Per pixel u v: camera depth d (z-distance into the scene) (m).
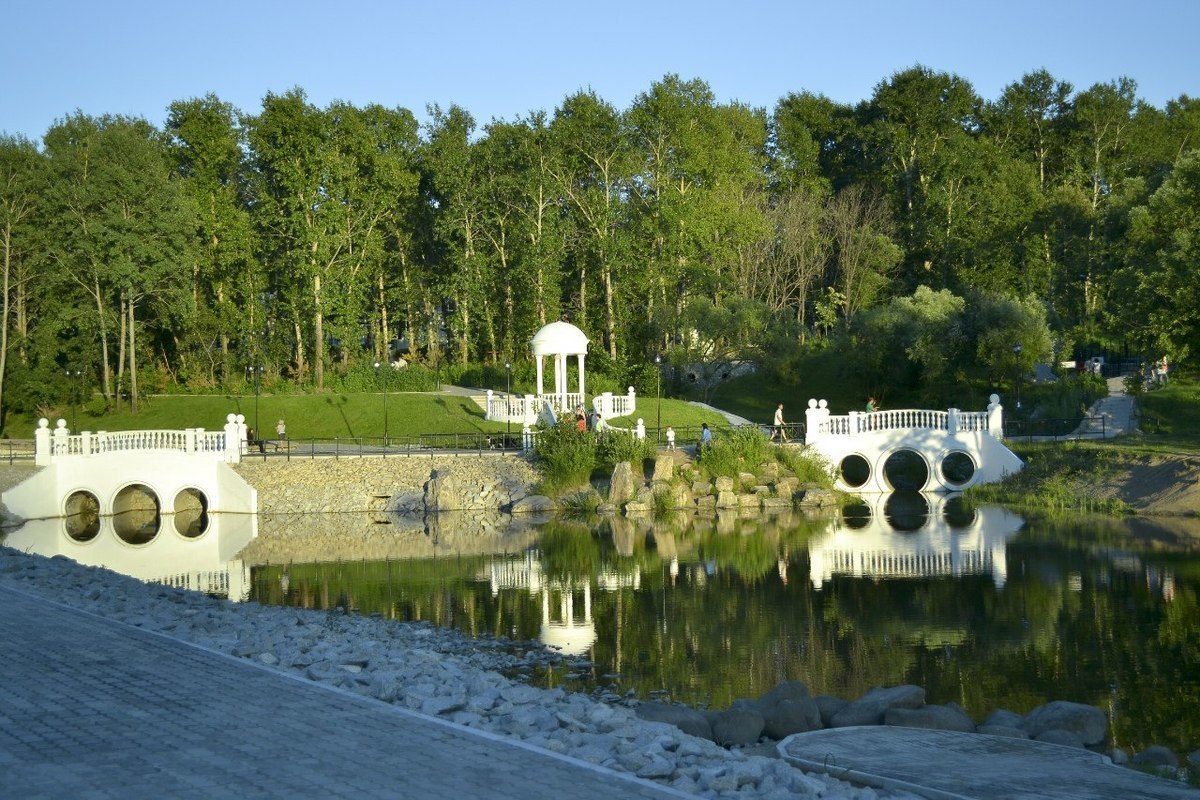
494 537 44.50
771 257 89.56
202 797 9.56
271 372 85.88
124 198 75.56
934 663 22.72
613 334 83.69
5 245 75.50
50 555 40.41
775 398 78.69
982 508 48.62
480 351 92.69
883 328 73.88
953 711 16.33
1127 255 60.72
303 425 71.06
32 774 10.26
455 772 10.34
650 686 21.12
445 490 52.84
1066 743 15.41
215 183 83.81
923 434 55.28
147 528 50.09
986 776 12.41
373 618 27.98
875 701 16.75
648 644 24.80
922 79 98.50
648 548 40.25
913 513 48.06
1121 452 48.94
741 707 16.97
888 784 12.09
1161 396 60.62
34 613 20.86
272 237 87.19
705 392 79.19
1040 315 69.69
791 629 26.16
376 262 87.69
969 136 96.75
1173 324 51.34
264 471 54.62
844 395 77.81
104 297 79.12
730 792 10.52
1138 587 29.91
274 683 14.54
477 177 87.94
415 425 68.00
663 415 65.94
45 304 79.75
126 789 9.79
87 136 77.31
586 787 9.89
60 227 75.62
